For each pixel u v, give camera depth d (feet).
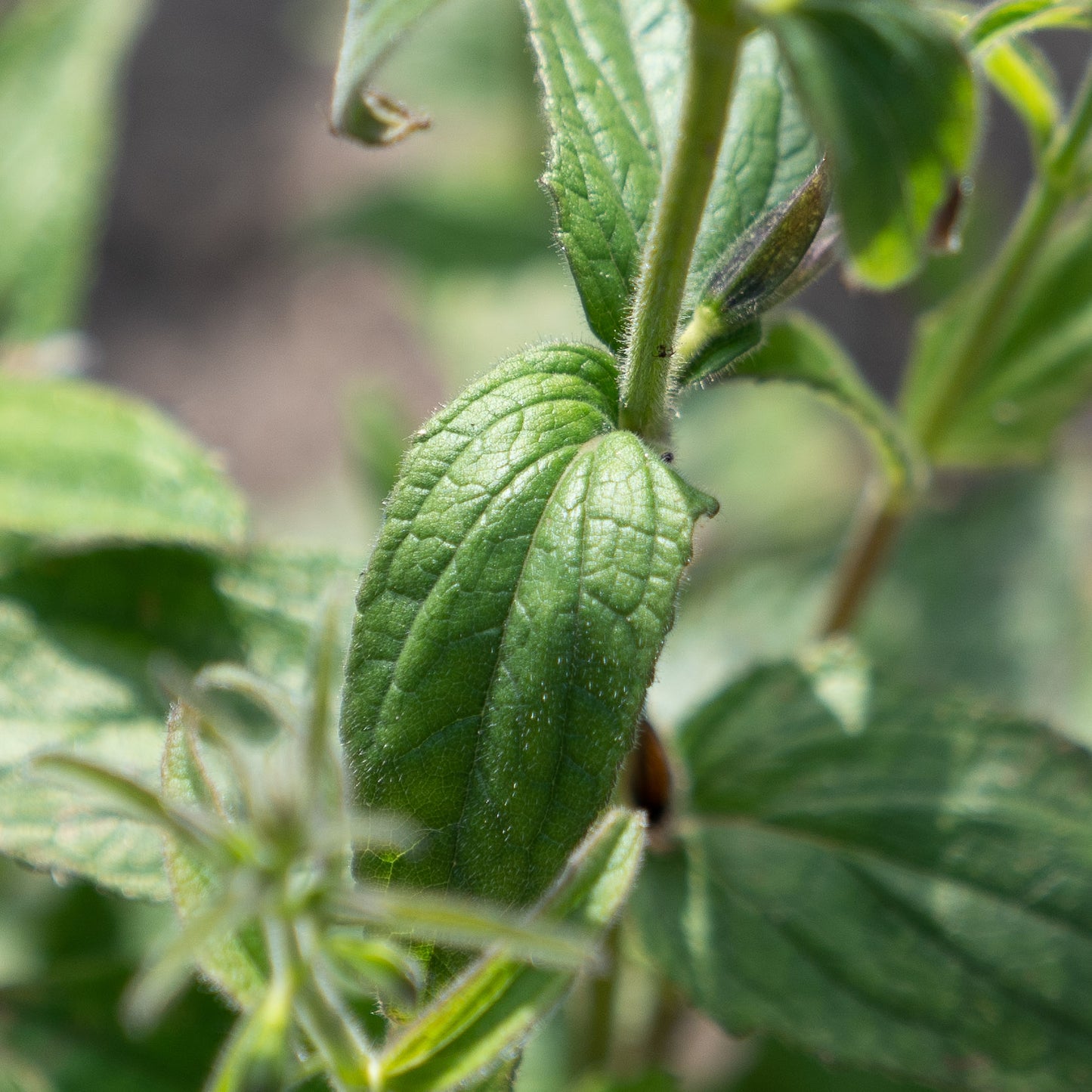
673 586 1.40
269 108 4.93
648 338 1.42
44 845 1.56
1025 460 1.80
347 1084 1.35
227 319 4.35
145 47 5.08
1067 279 1.78
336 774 1.37
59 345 1.90
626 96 1.50
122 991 1.66
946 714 1.67
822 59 1.32
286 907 1.30
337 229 2.96
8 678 1.64
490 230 2.93
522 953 1.36
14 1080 1.63
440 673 1.40
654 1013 1.94
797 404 3.09
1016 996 1.61
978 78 1.52
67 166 1.91
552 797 1.40
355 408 2.41
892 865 1.64
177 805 1.32
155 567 1.68
